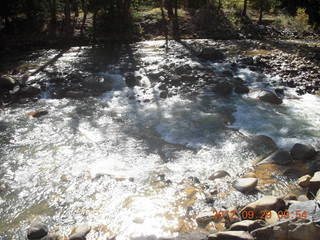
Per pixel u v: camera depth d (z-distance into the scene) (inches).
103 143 378.3
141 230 243.8
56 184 304.3
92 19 954.7
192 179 305.1
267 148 361.1
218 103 480.4
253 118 434.0
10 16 900.0
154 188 293.1
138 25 930.7
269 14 1164.5
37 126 420.5
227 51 747.4
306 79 559.8
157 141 381.7
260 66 628.4
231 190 287.0
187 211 262.2
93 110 466.6
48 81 561.3
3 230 249.9
